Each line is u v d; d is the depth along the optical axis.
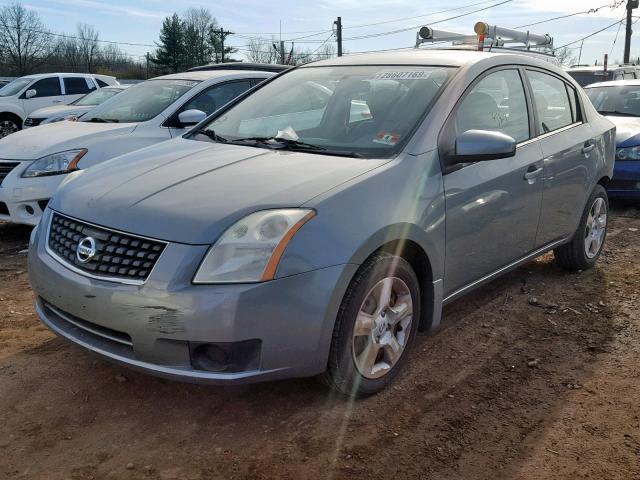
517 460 2.65
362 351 2.98
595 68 14.96
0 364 3.42
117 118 6.52
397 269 3.05
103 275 2.72
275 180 2.93
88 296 2.72
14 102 14.80
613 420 2.95
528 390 3.23
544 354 3.64
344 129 3.58
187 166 3.25
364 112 3.61
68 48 60.94
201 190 2.89
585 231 4.92
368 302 2.96
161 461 2.61
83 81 16.14
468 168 3.47
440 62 3.85
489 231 3.65
